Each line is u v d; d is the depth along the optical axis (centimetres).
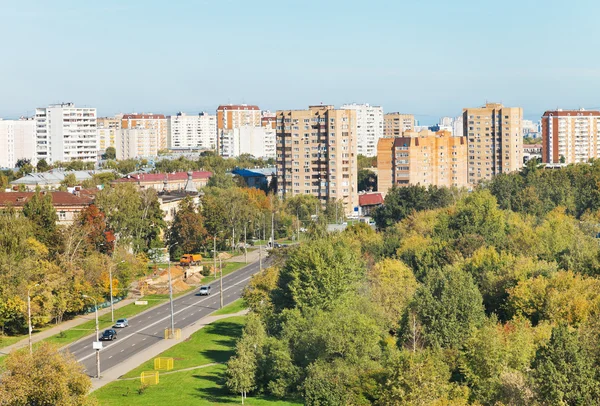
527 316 17550
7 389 11850
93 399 12725
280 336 15888
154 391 14900
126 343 18750
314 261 17825
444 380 12088
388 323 17525
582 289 17775
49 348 12481
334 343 13888
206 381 15600
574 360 11944
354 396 13062
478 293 16738
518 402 12000
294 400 14200
